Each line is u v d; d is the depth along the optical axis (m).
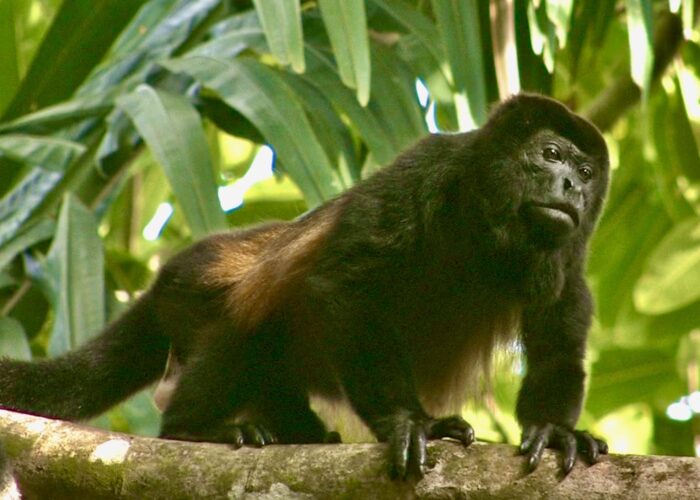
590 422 12.77
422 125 8.16
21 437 6.44
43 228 8.84
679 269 11.30
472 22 7.64
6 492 5.89
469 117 7.58
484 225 7.82
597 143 7.95
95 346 8.74
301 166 7.63
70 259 8.17
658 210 12.38
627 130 12.44
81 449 6.28
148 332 8.86
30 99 9.34
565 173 7.71
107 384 8.75
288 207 11.95
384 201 7.45
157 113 7.90
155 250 12.06
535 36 7.96
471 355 8.26
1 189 9.43
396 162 7.69
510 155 7.83
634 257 12.45
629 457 5.34
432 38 8.31
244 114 7.81
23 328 8.79
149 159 10.50
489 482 5.52
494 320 8.16
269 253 8.09
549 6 7.53
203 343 8.21
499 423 9.77
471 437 5.76
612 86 10.81
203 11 9.48
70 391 8.58
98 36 9.26
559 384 7.62
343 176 8.20
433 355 8.12
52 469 6.27
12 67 10.45
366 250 7.26
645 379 12.65
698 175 11.39
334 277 7.20
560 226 7.60
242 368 8.10
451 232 7.77
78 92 9.34
